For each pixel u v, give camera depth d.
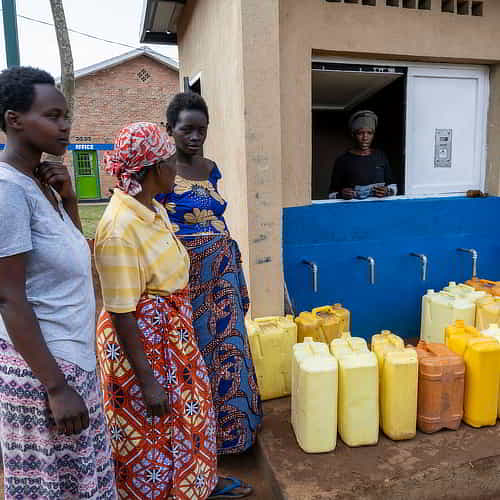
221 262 2.29
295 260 3.42
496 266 4.02
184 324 1.84
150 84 21.03
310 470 2.23
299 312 3.49
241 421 2.41
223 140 3.57
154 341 1.76
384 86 4.63
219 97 3.62
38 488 1.50
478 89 3.91
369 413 2.35
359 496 2.11
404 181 3.84
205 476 1.94
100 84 20.44
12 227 1.31
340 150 6.54
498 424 2.56
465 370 2.50
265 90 2.98
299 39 3.18
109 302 1.67
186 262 1.89
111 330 1.78
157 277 1.75
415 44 3.47
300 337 2.96
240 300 2.43
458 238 3.86
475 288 3.60
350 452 2.35
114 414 1.81
